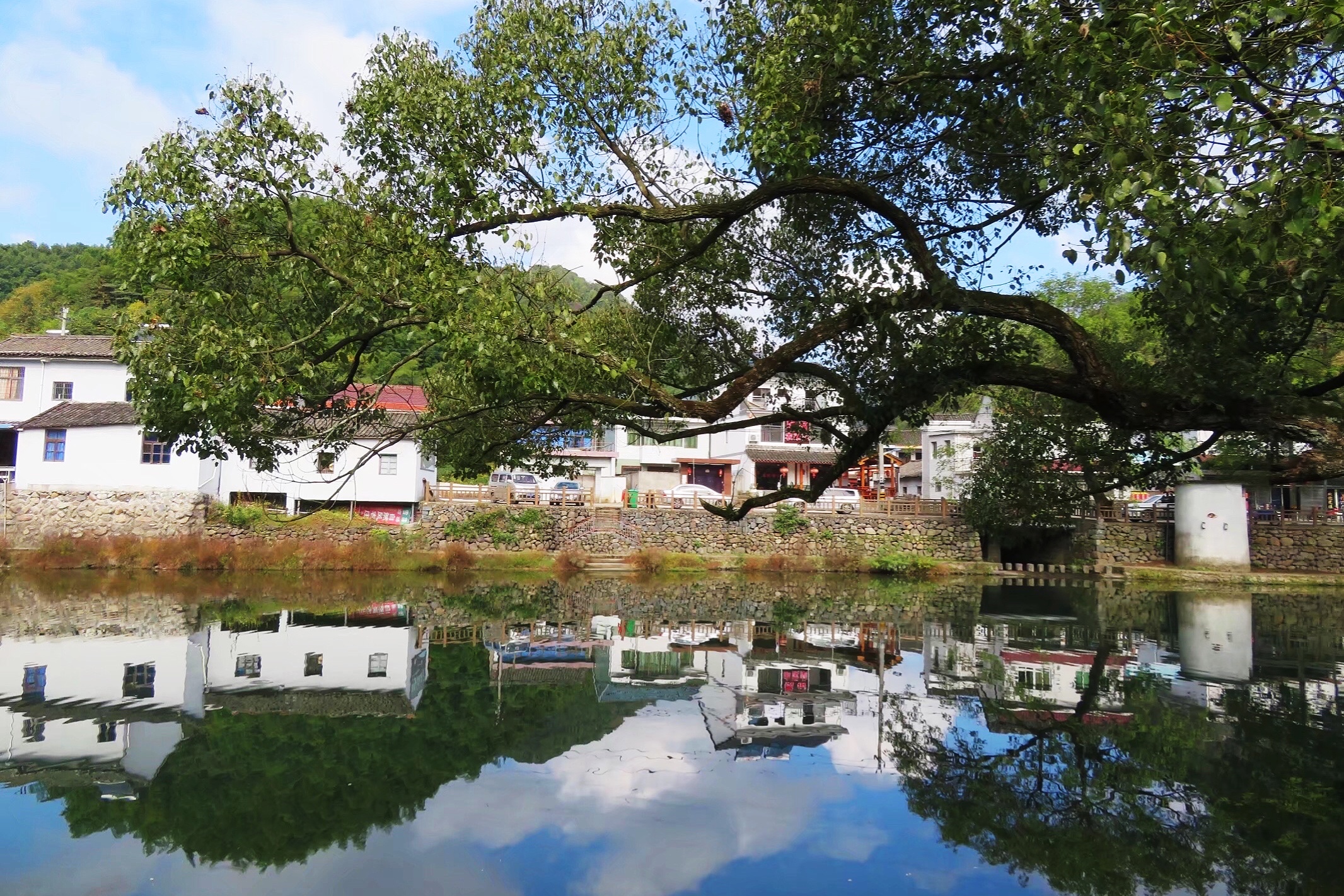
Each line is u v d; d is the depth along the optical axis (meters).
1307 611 20.48
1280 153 3.93
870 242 7.70
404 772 7.55
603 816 6.41
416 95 6.69
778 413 7.77
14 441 32.53
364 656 13.40
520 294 6.60
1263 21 4.00
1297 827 6.08
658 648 14.89
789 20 6.66
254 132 6.31
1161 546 32.53
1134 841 5.83
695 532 33.62
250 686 11.12
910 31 6.70
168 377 5.88
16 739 8.55
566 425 8.36
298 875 5.32
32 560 26.58
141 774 7.44
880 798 6.80
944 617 19.11
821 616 19.41
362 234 6.66
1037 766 7.61
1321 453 5.33
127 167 6.03
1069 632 16.58
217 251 6.25
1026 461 8.97
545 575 29.08
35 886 5.22
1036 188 6.82
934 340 6.77
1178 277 4.23
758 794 6.91
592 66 7.13
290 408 7.04
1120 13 4.38
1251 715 9.46
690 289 8.66
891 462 44.84
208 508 29.83
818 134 6.96
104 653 13.25
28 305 50.81
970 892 5.08
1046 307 5.92
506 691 11.03
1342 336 7.44
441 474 40.62
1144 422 5.83
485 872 5.42
